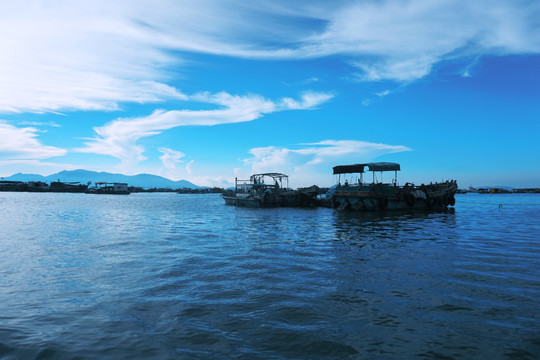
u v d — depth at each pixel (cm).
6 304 743
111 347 536
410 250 1388
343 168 3788
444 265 1111
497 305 730
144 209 4456
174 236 1844
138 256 1277
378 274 996
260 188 4869
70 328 611
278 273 1013
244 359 500
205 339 566
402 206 3753
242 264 1138
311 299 771
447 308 712
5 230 2106
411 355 512
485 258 1221
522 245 1504
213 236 1844
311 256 1271
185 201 7894
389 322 639
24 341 553
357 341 559
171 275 993
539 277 959
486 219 2838
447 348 534
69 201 6769
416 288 854
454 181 4216
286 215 3384
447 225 2353
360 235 1847
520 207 4772
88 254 1317
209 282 917
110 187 12550
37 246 1504
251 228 2234
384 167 3512
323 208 4538
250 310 702
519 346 540
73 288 866
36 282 921
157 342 555
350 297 784
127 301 762
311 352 523
